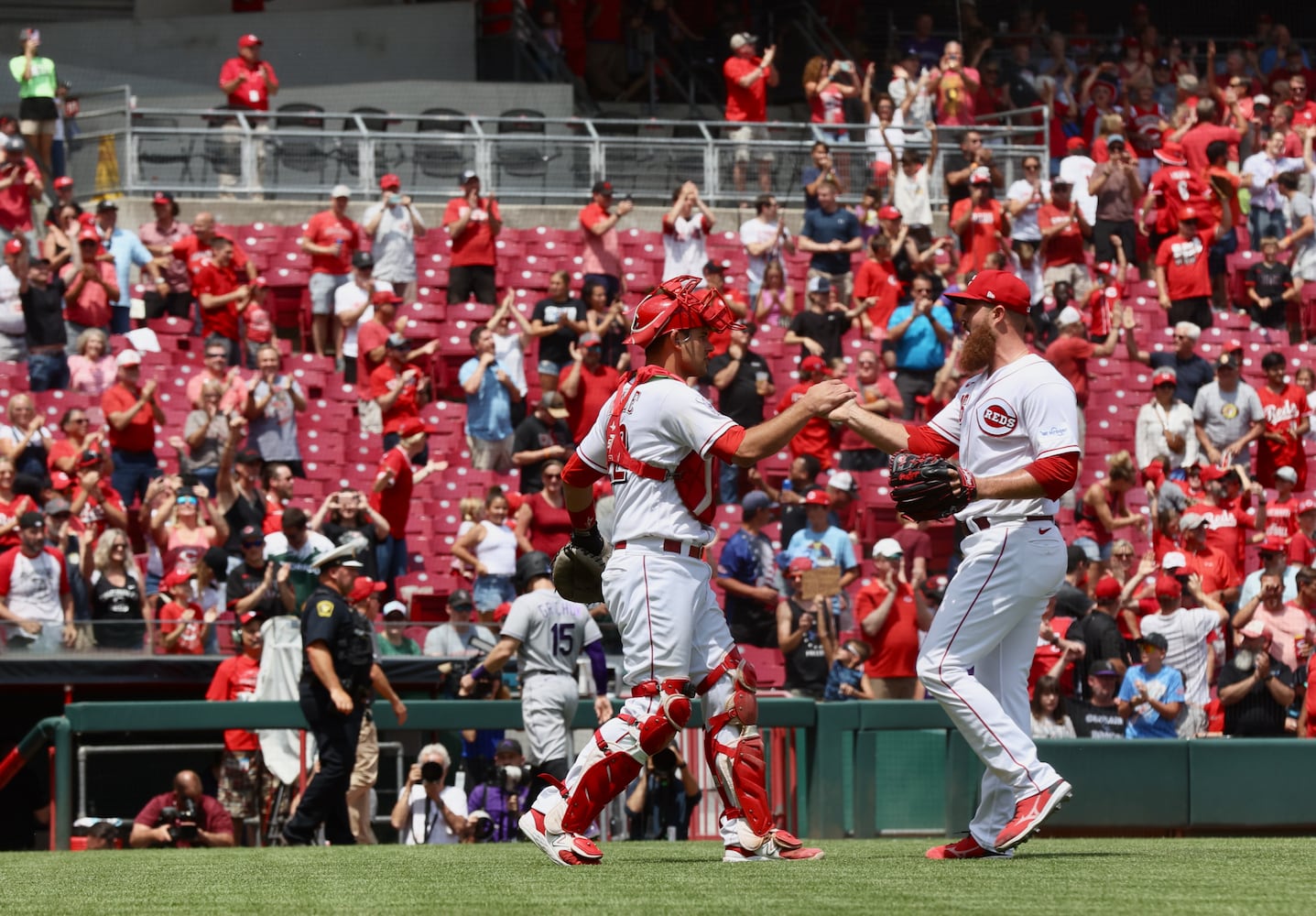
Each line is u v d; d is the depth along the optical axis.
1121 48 85.44
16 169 61.09
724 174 72.19
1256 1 87.94
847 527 52.72
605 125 76.06
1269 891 14.98
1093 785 31.16
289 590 38.56
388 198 63.53
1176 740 31.45
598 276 64.81
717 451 18.27
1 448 49.59
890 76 84.88
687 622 18.80
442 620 48.34
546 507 49.28
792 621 44.34
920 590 47.38
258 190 68.19
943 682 19.55
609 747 18.88
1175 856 19.56
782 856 19.58
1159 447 57.62
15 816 36.62
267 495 48.78
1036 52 84.25
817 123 75.31
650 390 18.70
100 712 32.16
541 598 31.86
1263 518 55.69
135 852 24.19
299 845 30.66
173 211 62.75
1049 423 19.02
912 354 59.38
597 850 19.17
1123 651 40.34
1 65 79.50
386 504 49.41
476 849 23.72
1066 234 66.38
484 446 57.16
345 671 30.83
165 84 80.31
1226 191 70.00
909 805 32.84
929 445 20.08
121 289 60.00
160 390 57.16
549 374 55.53
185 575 43.22
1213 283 71.19
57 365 56.78
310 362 60.25
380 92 80.69
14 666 39.94
